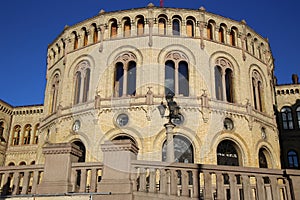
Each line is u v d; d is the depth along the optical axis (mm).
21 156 48656
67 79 35781
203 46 33688
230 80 34625
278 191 15195
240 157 31406
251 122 32656
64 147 15562
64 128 33250
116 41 34062
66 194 14305
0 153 48125
